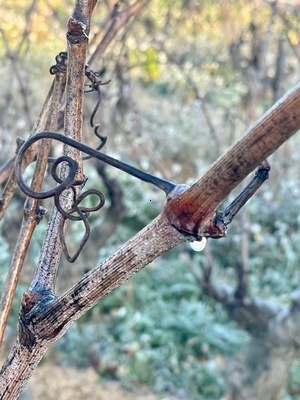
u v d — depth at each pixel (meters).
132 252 0.73
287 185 7.03
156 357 5.67
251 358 3.87
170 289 6.50
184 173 7.68
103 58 2.68
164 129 7.79
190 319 6.09
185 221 0.70
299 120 0.61
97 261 4.00
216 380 5.48
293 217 7.06
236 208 0.77
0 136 3.70
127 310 6.06
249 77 5.49
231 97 6.86
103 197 0.80
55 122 1.00
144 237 0.72
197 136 7.74
